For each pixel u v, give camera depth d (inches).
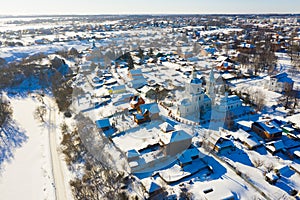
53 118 1887.3
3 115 1847.9
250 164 1253.1
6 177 1245.1
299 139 1476.4
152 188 1013.8
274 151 1341.0
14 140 1593.3
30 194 1116.5
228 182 1086.4
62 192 1099.3
